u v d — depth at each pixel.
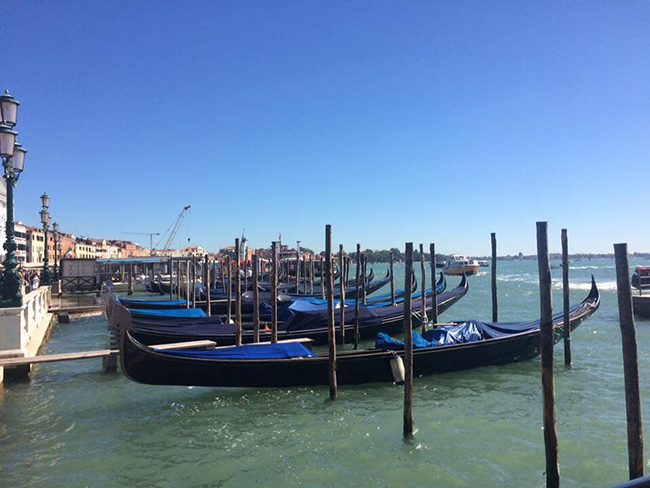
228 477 7.04
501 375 12.49
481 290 48.16
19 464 7.45
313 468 7.26
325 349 15.85
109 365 12.40
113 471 7.22
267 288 34.22
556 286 52.75
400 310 17.72
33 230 77.00
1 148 10.04
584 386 11.53
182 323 16.64
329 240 11.39
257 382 10.72
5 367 11.00
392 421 9.17
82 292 31.88
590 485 6.73
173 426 9.00
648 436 8.42
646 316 22.89
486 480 6.86
